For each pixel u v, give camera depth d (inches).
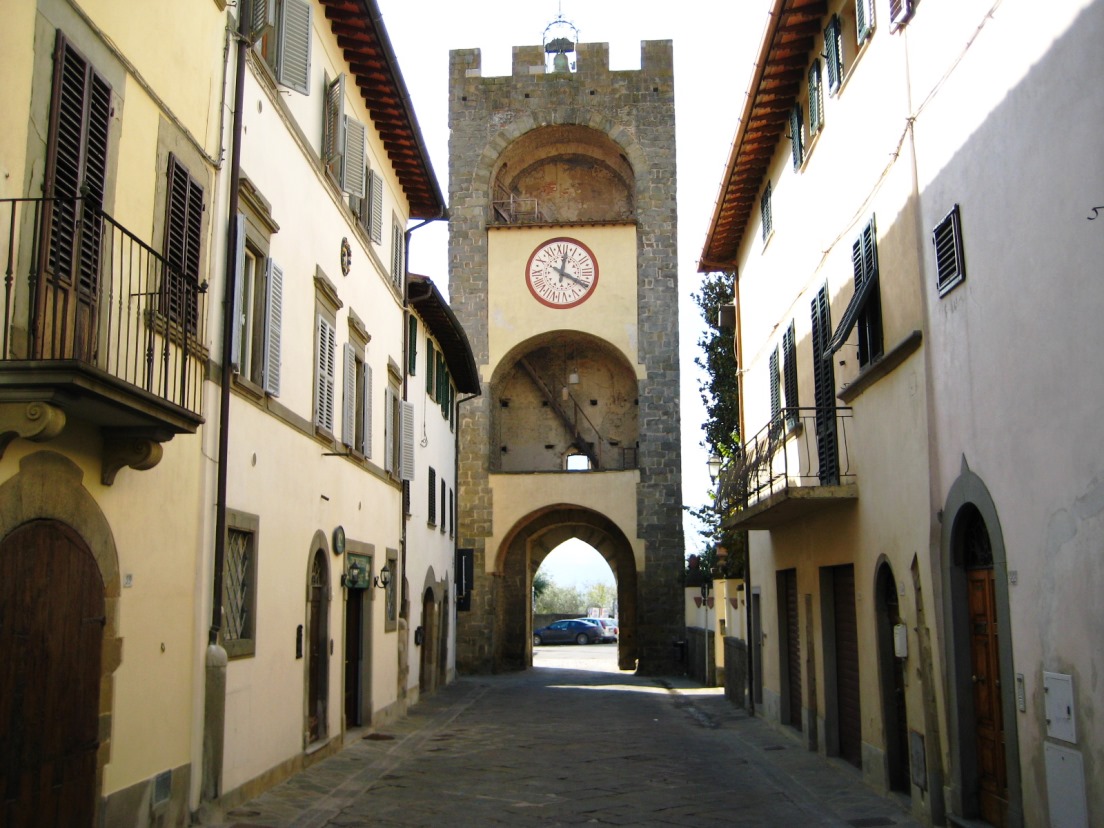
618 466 1510.8
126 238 339.3
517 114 1483.8
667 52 1493.6
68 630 305.7
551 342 1505.9
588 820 446.6
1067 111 296.2
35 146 282.7
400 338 865.5
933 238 407.8
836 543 584.1
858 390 523.5
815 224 611.8
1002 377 345.4
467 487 1407.5
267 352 489.7
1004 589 347.6
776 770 583.2
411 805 479.8
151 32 362.6
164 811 371.2
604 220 1453.0
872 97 489.4
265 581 491.2
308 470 569.6
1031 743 329.1
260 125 488.1
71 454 307.3
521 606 1528.1
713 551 1398.9
